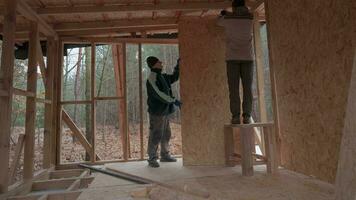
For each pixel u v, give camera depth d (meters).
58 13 3.60
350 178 1.18
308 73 2.65
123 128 4.48
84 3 3.59
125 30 4.49
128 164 3.85
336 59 2.24
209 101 3.83
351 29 2.06
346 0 2.11
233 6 3.25
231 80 3.21
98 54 10.41
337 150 2.25
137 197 2.15
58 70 4.35
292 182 2.46
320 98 2.47
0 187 2.62
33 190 3.13
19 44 4.64
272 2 3.35
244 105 3.18
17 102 7.64
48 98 4.03
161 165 3.69
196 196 2.08
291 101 2.99
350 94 1.25
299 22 2.78
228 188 2.31
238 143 3.68
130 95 10.58
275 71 3.33
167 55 10.27
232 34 3.15
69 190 2.62
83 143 4.34
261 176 2.73
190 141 3.71
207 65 3.90
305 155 2.74
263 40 7.23
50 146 3.99
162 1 3.71
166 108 3.65
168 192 2.21
